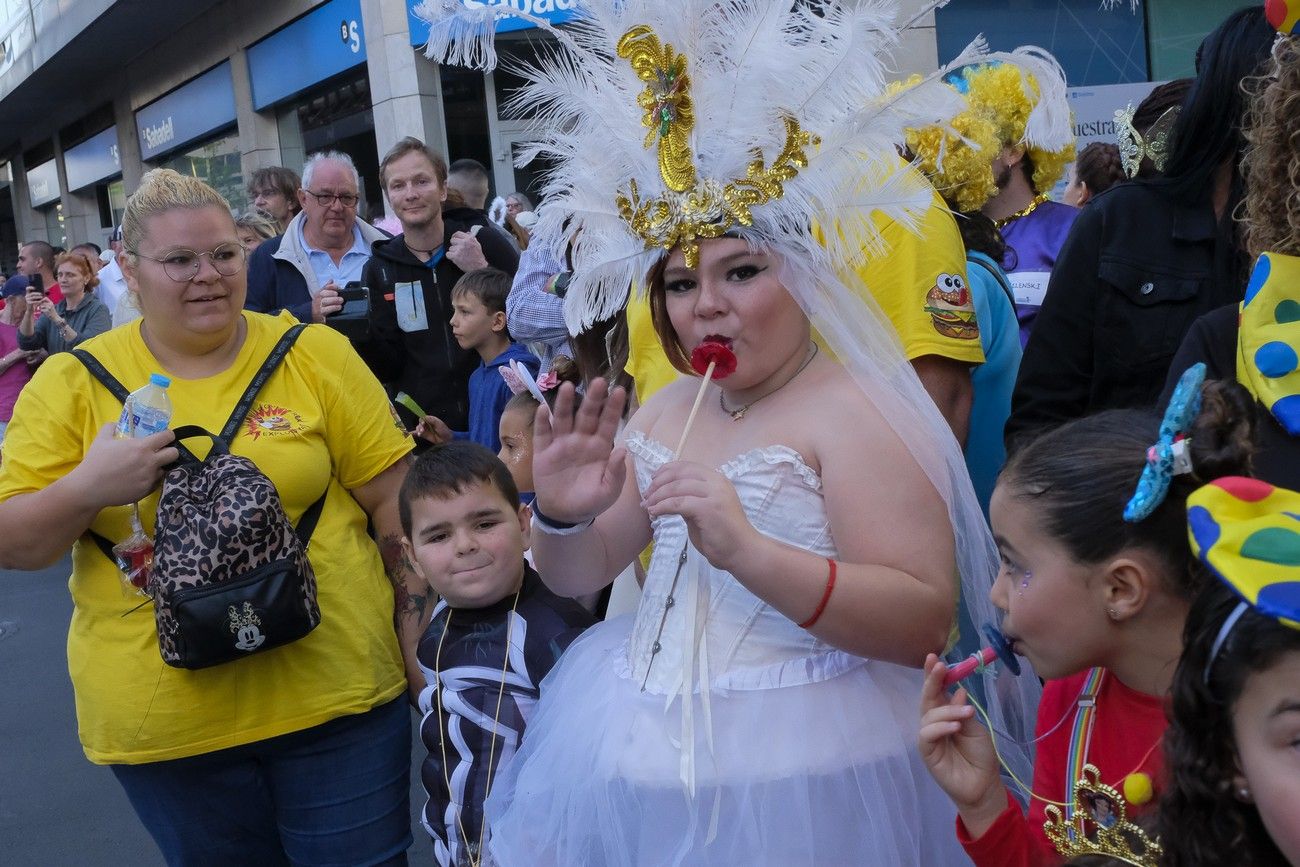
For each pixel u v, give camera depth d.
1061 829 1.66
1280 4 1.77
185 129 16.70
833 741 1.87
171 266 2.56
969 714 1.63
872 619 1.79
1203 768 1.18
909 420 1.93
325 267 5.61
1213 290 2.44
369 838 2.77
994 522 1.61
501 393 4.58
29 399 2.66
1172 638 1.50
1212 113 2.38
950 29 8.88
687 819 1.89
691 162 1.95
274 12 13.06
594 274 2.15
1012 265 3.81
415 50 10.63
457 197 5.69
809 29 2.02
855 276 2.06
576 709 2.12
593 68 2.14
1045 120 2.78
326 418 2.77
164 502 2.47
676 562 2.07
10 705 5.71
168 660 2.46
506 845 2.13
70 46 16.89
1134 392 2.51
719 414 2.11
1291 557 1.02
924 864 1.92
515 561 2.68
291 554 2.50
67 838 4.26
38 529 2.45
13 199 29.70
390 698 2.79
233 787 2.67
